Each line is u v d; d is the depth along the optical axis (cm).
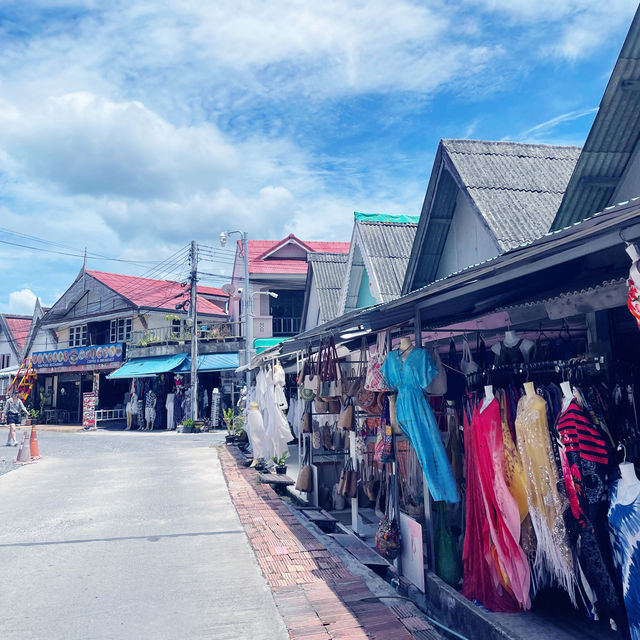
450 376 636
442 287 396
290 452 1680
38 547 643
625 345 478
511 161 984
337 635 406
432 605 496
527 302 495
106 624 434
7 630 426
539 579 443
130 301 3067
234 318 3206
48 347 3800
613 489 362
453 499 496
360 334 665
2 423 3384
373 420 825
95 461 1455
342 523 825
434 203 995
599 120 602
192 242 2572
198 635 412
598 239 288
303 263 2798
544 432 408
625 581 347
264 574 544
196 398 2527
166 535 686
